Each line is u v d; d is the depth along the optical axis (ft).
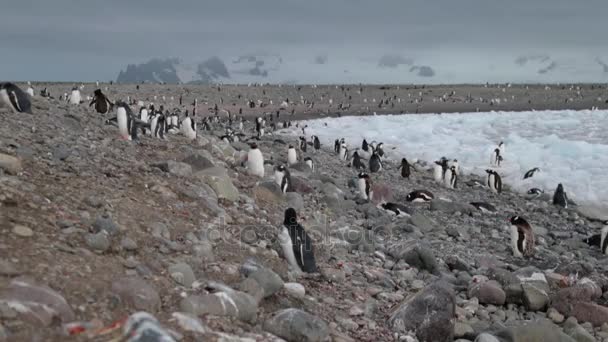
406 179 75.25
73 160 25.91
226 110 226.58
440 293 19.80
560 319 23.86
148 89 274.77
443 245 36.78
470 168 88.17
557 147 95.96
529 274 27.27
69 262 14.88
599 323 23.39
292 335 15.49
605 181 69.87
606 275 32.14
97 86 265.54
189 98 256.93
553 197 62.54
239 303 15.60
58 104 49.49
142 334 11.73
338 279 23.39
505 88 351.67
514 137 113.09
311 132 146.72
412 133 129.18
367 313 20.17
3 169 20.67
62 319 11.96
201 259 19.31
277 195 34.76
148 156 34.24
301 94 302.66
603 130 127.44
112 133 40.19
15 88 36.55
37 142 27.81
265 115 216.13
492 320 22.95
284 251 23.48
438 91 332.60
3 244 14.58
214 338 13.26
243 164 45.83
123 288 13.89
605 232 39.86
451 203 51.52
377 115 209.77
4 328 10.89
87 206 19.86
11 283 12.29
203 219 24.08
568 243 42.52
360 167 81.76
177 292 15.47
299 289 19.90
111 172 25.94
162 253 18.48
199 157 33.14
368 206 43.16
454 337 19.93
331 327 17.75
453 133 130.31
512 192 71.51
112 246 17.12
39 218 17.15
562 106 260.01
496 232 44.11
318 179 54.08
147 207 22.58
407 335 18.78
